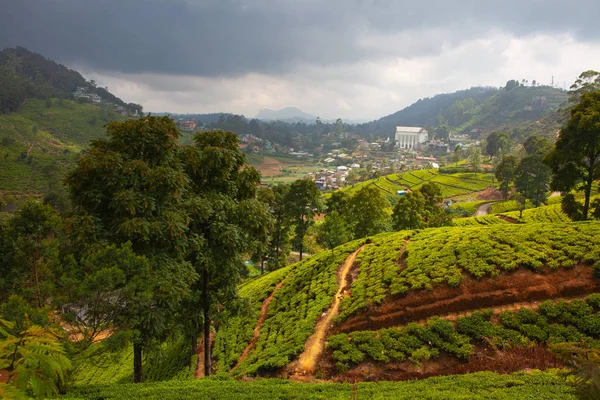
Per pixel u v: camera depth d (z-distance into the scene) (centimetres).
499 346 1936
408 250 3114
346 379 2052
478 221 6988
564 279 2181
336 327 2569
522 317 2044
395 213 5478
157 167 1888
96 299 1580
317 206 5675
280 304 3488
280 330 2897
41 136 16788
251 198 2600
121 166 1836
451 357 1989
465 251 2716
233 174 2492
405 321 2364
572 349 733
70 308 1638
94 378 3312
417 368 1978
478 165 14500
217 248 2286
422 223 5497
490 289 2300
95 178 1880
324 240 4959
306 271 3884
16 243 1767
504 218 6875
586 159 3856
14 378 464
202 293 2458
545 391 1294
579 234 2505
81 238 1705
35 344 508
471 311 2239
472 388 1426
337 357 2197
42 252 1827
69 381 1549
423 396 1358
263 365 2350
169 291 1777
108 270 1545
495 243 2725
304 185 5550
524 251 2483
